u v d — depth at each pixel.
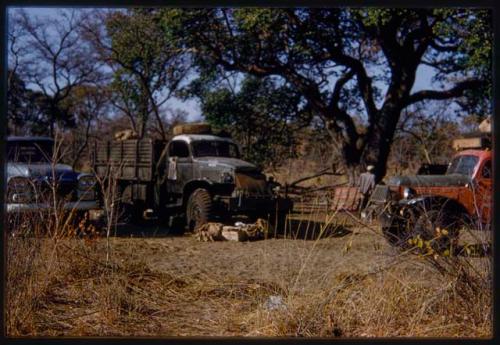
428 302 5.82
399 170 20.97
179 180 13.30
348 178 18.19
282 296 6.34
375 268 6.51
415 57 17.66
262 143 21.25
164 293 7.07
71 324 6.02
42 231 7.19
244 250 10.32
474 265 6.11
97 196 10.75
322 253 8.27
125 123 27.33
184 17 16.89
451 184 10.10
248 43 17.77
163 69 21.75
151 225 14.22
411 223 7.84
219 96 20.66
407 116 23.08
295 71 18.36
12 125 25.12
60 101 26.41
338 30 17.27
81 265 7.16
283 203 12.52
